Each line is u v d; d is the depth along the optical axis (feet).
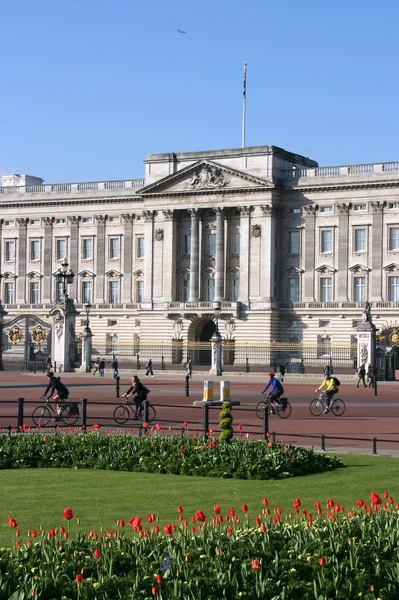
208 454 124.77
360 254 503.20
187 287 540.52
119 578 61.72
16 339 414.00
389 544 69.41
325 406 219.00
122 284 561.84
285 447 127.44
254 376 417.08
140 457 127.24
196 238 532.32
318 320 508.94
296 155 536.83
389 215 497.05
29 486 111.14
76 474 121.80
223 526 82.48
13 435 141.18
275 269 517.14
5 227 595.47
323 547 68.95
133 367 490.90
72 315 405.18
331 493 105.81
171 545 67.56
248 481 115.34
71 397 264.11
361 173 503.61
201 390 306.96
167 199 539.29
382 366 388.57
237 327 517.14
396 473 121.29
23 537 83.30
